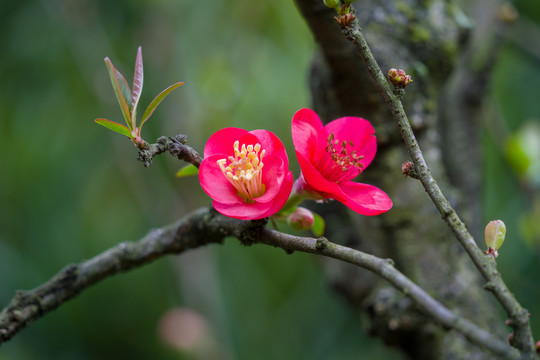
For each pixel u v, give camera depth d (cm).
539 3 133
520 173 94
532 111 137
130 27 137
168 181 140
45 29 135
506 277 121
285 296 165
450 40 76
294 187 64
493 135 102
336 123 65
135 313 164
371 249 76
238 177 61
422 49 75
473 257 57
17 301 66
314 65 76
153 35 136
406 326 72
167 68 135
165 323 139
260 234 61
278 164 61
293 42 137
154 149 60
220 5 139
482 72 89
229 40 139
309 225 64
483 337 54
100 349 162
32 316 66
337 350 161
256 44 139
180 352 140
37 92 139
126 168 140
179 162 134
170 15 137
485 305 72
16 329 66
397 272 56
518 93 139
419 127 75
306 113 63
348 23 59
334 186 61
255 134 62
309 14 70
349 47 71
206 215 67
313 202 85
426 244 74
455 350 71
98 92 132
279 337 164
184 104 133
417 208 74
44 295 67
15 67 137
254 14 137
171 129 131
